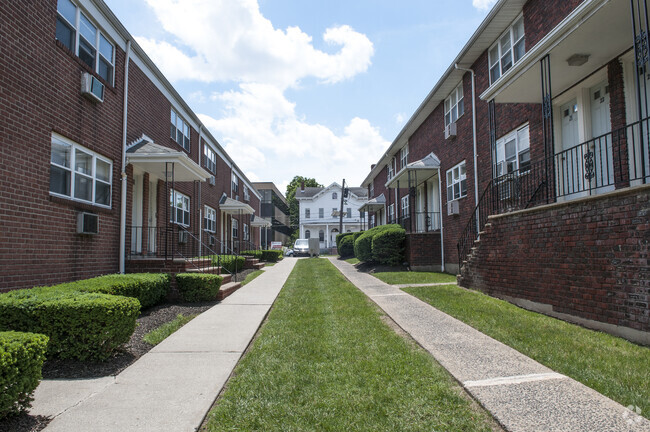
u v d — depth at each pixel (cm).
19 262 607
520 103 945
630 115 654
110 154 882
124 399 339
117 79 922
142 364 432
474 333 533
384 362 419
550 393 332
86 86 777
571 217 575
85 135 789
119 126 927
